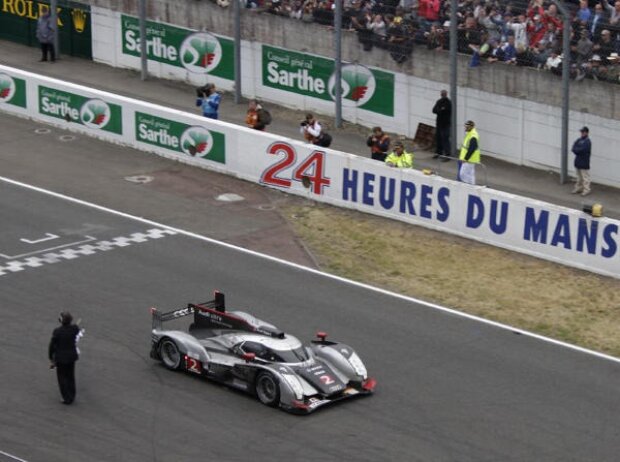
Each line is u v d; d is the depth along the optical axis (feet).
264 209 264.52
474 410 176.96
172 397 178.50
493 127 296.30
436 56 301.22
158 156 295.48
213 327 189.37
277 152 273.95
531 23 287.28
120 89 343.87
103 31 364.17
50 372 186.19
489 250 242.78
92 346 195.52
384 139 271.49
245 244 244.01
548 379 188.14
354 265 235.20
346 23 318.45
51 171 282.77
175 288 220.02
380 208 260.21
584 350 199.21
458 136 303.07
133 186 275.39
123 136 301.63
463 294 222.07
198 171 286.25
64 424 170.30
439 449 165.48
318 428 169.78
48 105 314.76
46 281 221.46
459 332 205.16
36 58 370.53
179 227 251.80
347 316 210.38
